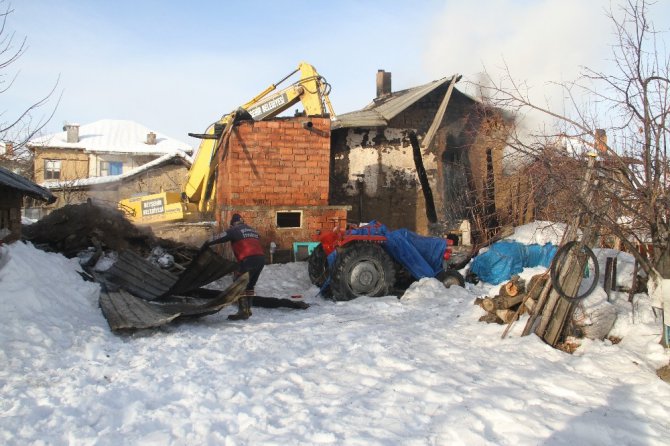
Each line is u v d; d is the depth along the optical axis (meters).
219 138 14.03
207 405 4.34
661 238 5.71
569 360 5.57
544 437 3.81
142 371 5.09
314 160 12.71
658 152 5.60
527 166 6.45
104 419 4.04
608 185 5.90
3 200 7.88
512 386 4.80
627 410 4.38
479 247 11.50
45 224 11.16
